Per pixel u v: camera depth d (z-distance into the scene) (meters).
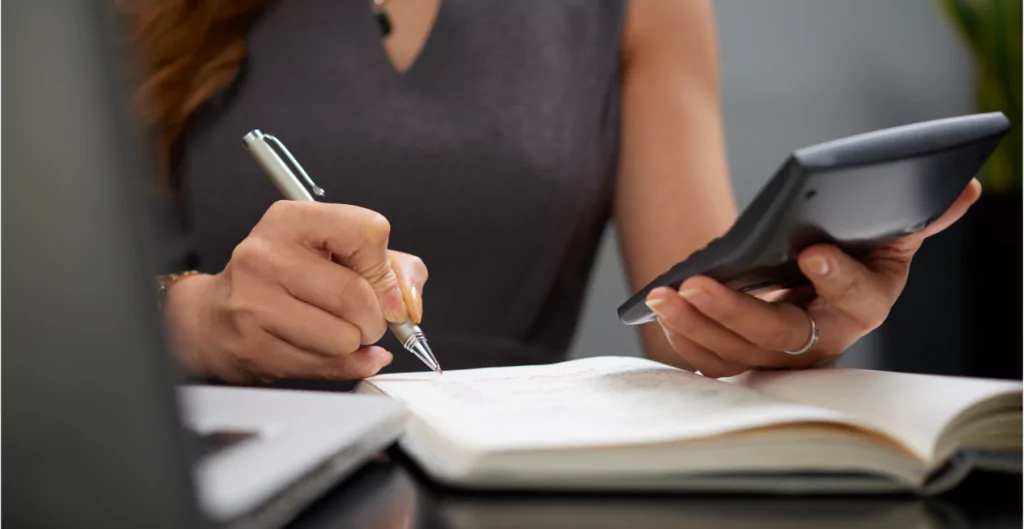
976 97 1.56
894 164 0.35
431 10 0.96
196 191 0.90
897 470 0.29
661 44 0.99
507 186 0.91
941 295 1.51
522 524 0.25
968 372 1.50
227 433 0.28
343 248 0.52
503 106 0.93
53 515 0.17
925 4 1.55
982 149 0.37
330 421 0.29
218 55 0.90
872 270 0.47
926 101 1.57
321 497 0.29
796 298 0.49
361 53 0.93
